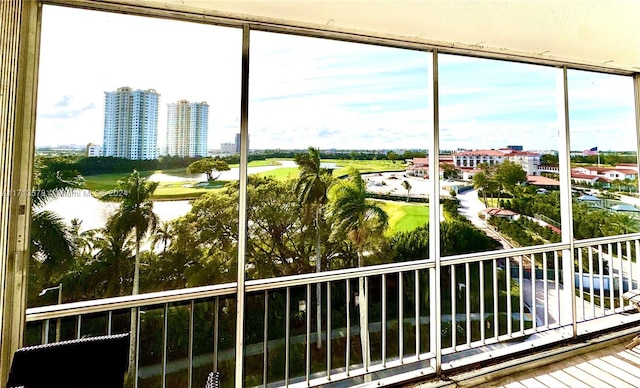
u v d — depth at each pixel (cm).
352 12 191
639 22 219
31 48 160
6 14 146
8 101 146
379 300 629
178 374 412
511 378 229
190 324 199
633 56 266
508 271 267
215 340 200
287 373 211
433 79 236
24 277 155
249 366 510
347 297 236
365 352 233
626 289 366
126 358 125
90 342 121
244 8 183
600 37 234
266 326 219
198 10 183
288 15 191
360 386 218
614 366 240
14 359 113
